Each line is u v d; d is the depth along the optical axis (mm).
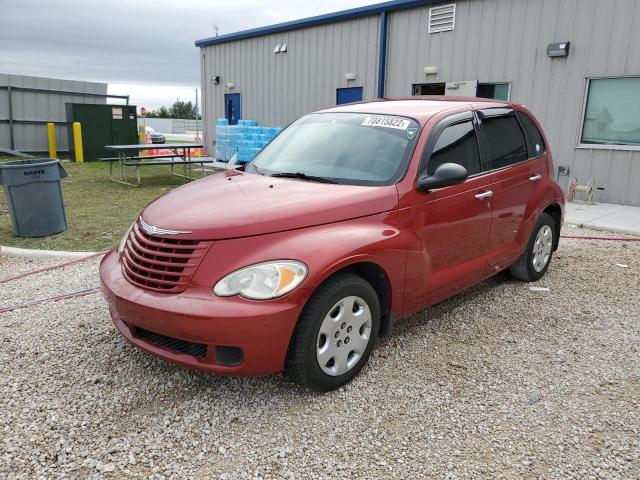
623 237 7746
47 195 7090
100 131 18188
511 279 5578
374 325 3459
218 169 16125
